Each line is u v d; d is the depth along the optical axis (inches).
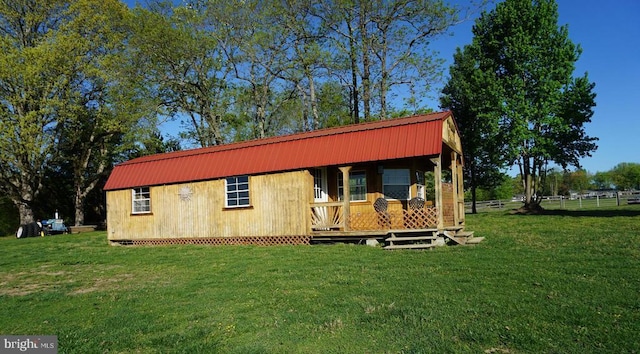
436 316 243.6
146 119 1241.4
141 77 1203.9
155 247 711.7
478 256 441.4
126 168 839.1
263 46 1219.9
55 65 1123.9
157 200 781.9
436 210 555.2
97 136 1397.6
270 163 671.1
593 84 1112.8
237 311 278.7
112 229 828.0
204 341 224.8
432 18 1117.7
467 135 1288.1
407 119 632.4
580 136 1133.1
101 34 1232.8
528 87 1154.7
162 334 241.6
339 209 663.1
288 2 1171.9
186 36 1188.5
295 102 1547.7
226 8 1207.6
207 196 729.0
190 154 776.3
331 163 618.8
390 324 235.5
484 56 1246.3
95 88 1309.1
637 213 934.4
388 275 366.3
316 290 325.1
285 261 476.7
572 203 1590.8
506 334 211.8
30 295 358.6
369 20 1161.4
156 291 354.6
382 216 598.2
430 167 772.0
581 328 216.4
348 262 446.6
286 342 218.2
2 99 1130.7
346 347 207.8
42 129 1178.0
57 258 605.9
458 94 1291.8
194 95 1322.6
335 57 1182.9
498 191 2347.4
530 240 559.2
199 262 506.6
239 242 693.9
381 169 661.9
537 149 1120.8
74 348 226.1
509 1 1189.1
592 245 488.1
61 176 1624.0
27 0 1194.0
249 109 1419.8
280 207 658.8
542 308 249.6
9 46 1129.4
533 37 1161.4
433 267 393.1
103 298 339.0
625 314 234.1
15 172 1261.1
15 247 801.6
